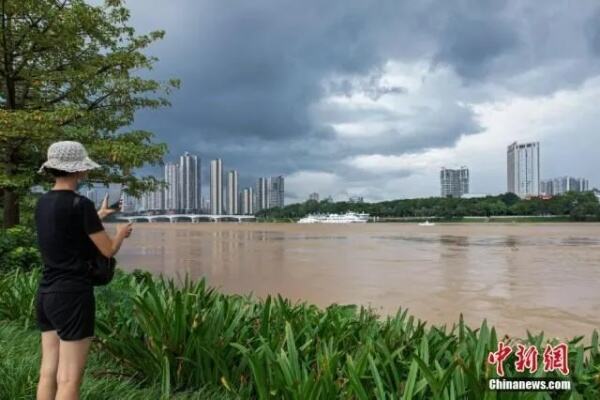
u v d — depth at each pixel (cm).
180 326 401
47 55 1325
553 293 1486
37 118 1134
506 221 14300
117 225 341
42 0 1225
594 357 402
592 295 1438
